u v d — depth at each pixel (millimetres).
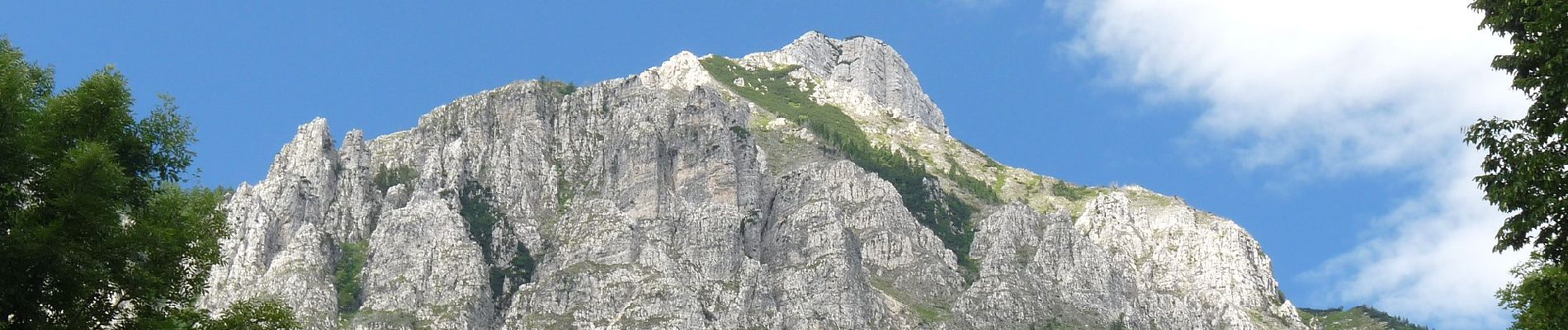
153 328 65562
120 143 68375
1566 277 66562
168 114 70875
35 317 62125
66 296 63312
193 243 69375
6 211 63500
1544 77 64938
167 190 70125
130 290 65875
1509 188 65188
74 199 62719
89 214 63344
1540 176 64688
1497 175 66375
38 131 65188
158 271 67500
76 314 64062
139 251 66000
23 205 64062
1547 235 65812
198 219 69875
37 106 66562
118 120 68188
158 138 70062
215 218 71125
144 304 67188
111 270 65250
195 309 69375
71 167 62969
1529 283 69812
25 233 61594
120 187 65812
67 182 63250
